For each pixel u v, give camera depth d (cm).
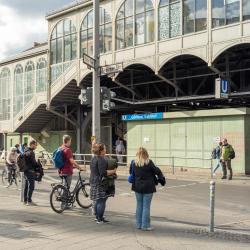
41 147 4788
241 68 3247
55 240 896
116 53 3422
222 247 838
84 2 3669
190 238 917
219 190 1881
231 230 1023
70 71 3822
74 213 1223
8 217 1158
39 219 1131
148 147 3088
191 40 2942
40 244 862
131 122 3206
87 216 1179
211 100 3297
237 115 2588
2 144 5322
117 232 977
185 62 3288
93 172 1084
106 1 3516
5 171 2084
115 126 4322
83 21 3719
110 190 1086
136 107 3972
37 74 4272
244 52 2944
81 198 1302
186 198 1606
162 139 3009
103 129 4409
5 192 1784
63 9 3862
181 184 2125
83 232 976
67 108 4425
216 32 2808
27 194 1398
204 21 2872
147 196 1001
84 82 3775
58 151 1272
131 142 3198
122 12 3394
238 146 2580
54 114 4450
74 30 3806
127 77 3812
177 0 3023
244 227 1066
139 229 1009
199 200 1552
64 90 3925
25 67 4447
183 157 2864
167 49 3078
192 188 1950
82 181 1312
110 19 3484
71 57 3838
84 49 3709
